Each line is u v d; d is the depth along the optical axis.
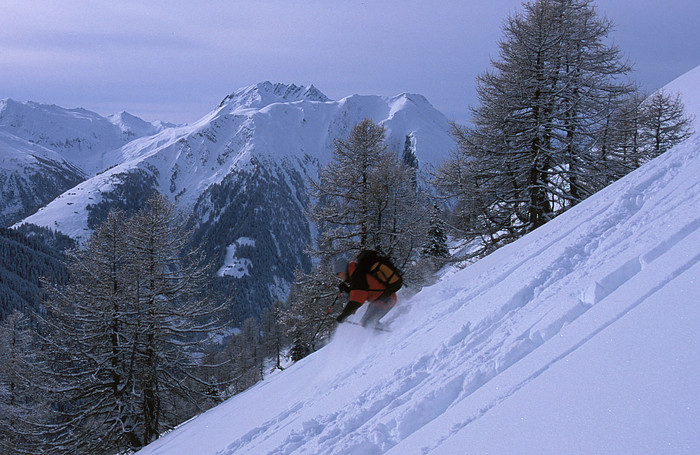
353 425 2.90
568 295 2.79
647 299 1.84
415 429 2.34
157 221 16.75
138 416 16.44
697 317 1.50
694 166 4.29
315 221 19.14
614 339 1.68
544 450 1.32
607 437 1.21
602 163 16.05
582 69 16.31
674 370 1.31
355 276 5.39
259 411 6.03
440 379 2.75
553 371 1.76
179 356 17.55
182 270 17.81
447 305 4.84
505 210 17.16
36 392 16.11
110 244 16.38
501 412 1.71
